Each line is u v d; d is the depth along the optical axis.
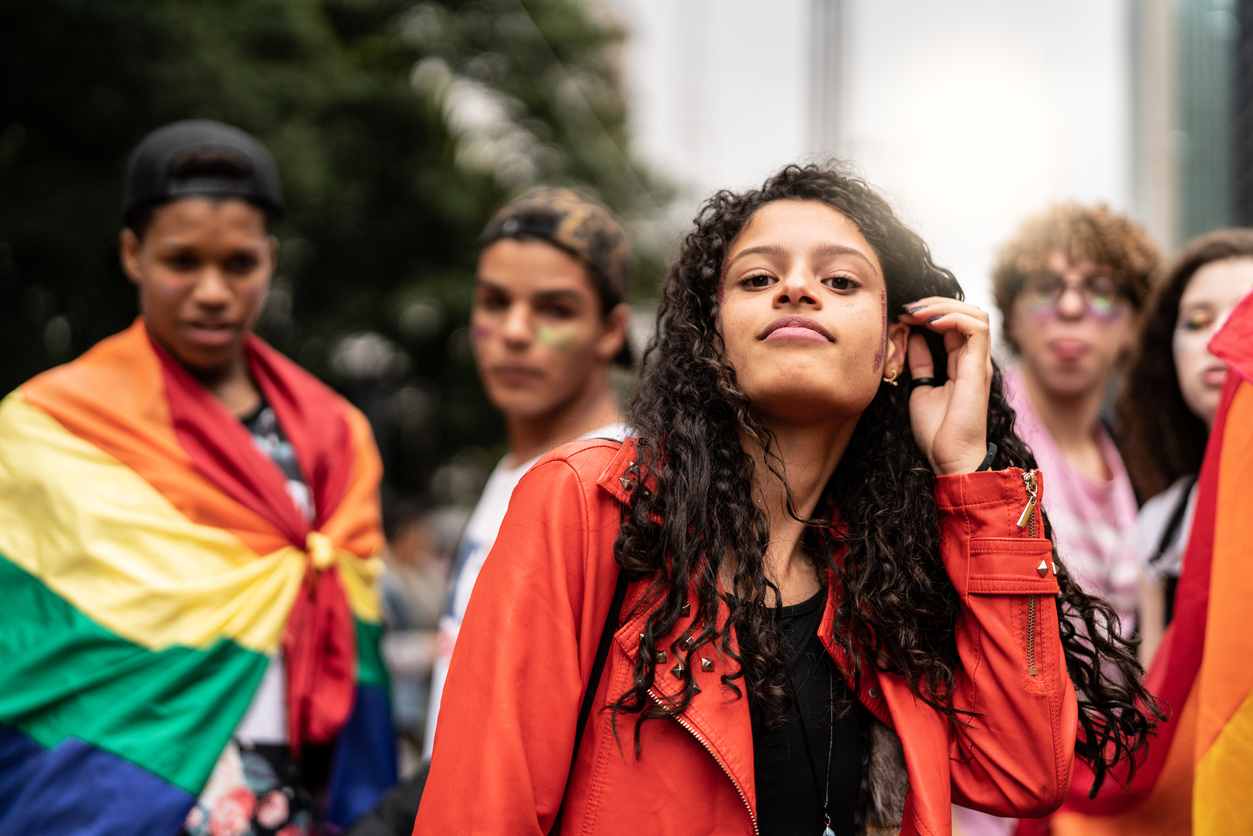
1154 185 7.64
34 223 7.90
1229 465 1.67
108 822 1.94
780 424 1.40
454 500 16.17
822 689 1.41
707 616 1.30
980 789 1.41
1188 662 1.76
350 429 2.63
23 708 1.98
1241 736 1.56
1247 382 1.67
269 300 13.59
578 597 1.34
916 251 1.51
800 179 1.46
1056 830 1.94
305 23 11.20
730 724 1.29
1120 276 2.57
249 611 2.17
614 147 17.27
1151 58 7.71
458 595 2.34
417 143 15.21
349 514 2.48
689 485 1.34
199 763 2.04
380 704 2.48
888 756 1.43
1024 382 2.72
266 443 2.41
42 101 8.18
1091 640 1.48
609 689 1.31
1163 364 2.38
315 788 2.39
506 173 16.05
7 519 2.10
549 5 17.25
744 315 1.37
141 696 2.02
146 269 2.24
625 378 2.85
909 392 1.55
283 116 10.70
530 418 2.53
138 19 8.13
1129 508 2.62
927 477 1.50
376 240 14.90
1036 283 2.61
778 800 1.36
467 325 14.62
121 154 8.53
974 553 1.42
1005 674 1.38
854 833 1.42
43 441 2.13
